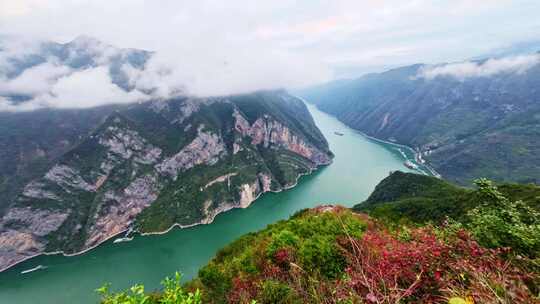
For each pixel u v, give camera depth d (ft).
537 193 152.15
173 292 18.69
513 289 12.75
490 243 22.40
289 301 22.08
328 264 31.94
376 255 19.03
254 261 47.83
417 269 16.26
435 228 22.58
